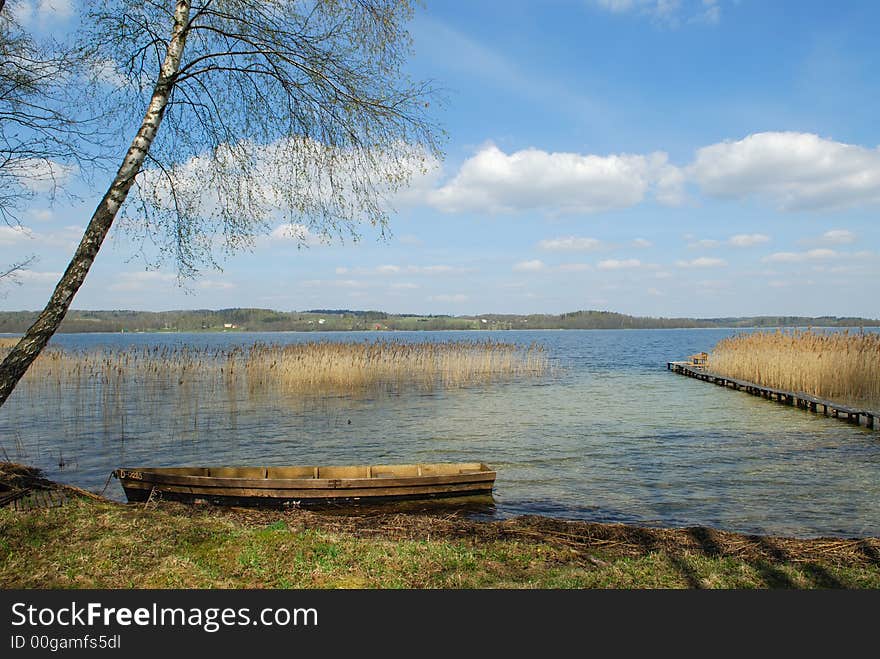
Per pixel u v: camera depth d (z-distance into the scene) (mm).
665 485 11062
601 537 6914
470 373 33344
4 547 5438
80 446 15133
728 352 33656
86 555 5367
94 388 26016
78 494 7902
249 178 7293
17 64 8078
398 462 13594
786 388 25438
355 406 22172
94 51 7000
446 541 6504
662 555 5992
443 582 5152
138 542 5719
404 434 16797
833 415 20031
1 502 6848
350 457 14039
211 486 9297
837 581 5352
